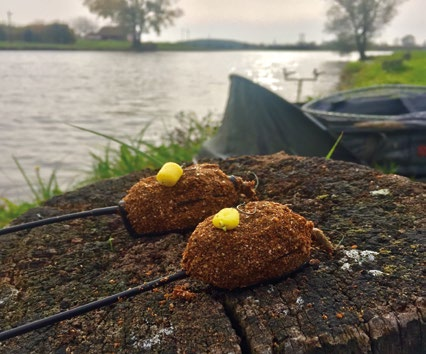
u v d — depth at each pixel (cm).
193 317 13
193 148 52
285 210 14
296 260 14
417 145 36
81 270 16
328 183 20
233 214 14
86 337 13
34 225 17
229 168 23
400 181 19
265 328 12
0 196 55
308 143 38
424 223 16
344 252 15
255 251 13
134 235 17
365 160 37
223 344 12
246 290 14
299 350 12
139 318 13
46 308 14
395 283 14
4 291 16
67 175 63
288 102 38
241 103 43
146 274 15
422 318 13
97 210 17
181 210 16
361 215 17
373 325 12
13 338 13
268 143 40
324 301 13
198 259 13
